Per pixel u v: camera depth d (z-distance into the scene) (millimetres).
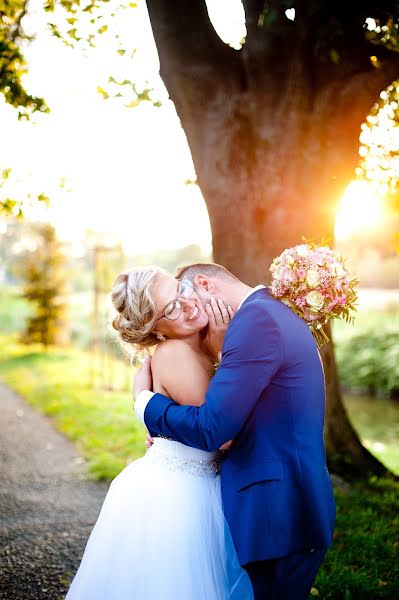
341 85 3373
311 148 3439
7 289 29469
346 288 1799
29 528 3564
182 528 1770
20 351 14695
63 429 6277
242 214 3568
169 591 1720
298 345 1711
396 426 10133
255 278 3537
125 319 1893
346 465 4551
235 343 1679
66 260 15633
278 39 3383
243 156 3537
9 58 4484
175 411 1715
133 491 1865
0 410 7387
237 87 3516
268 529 1640
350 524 3568
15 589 2777
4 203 5160
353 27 3314
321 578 2791
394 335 13961
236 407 1618
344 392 14242
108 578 1795
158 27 3531
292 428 1695
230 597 1813
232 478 1738
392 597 2695
